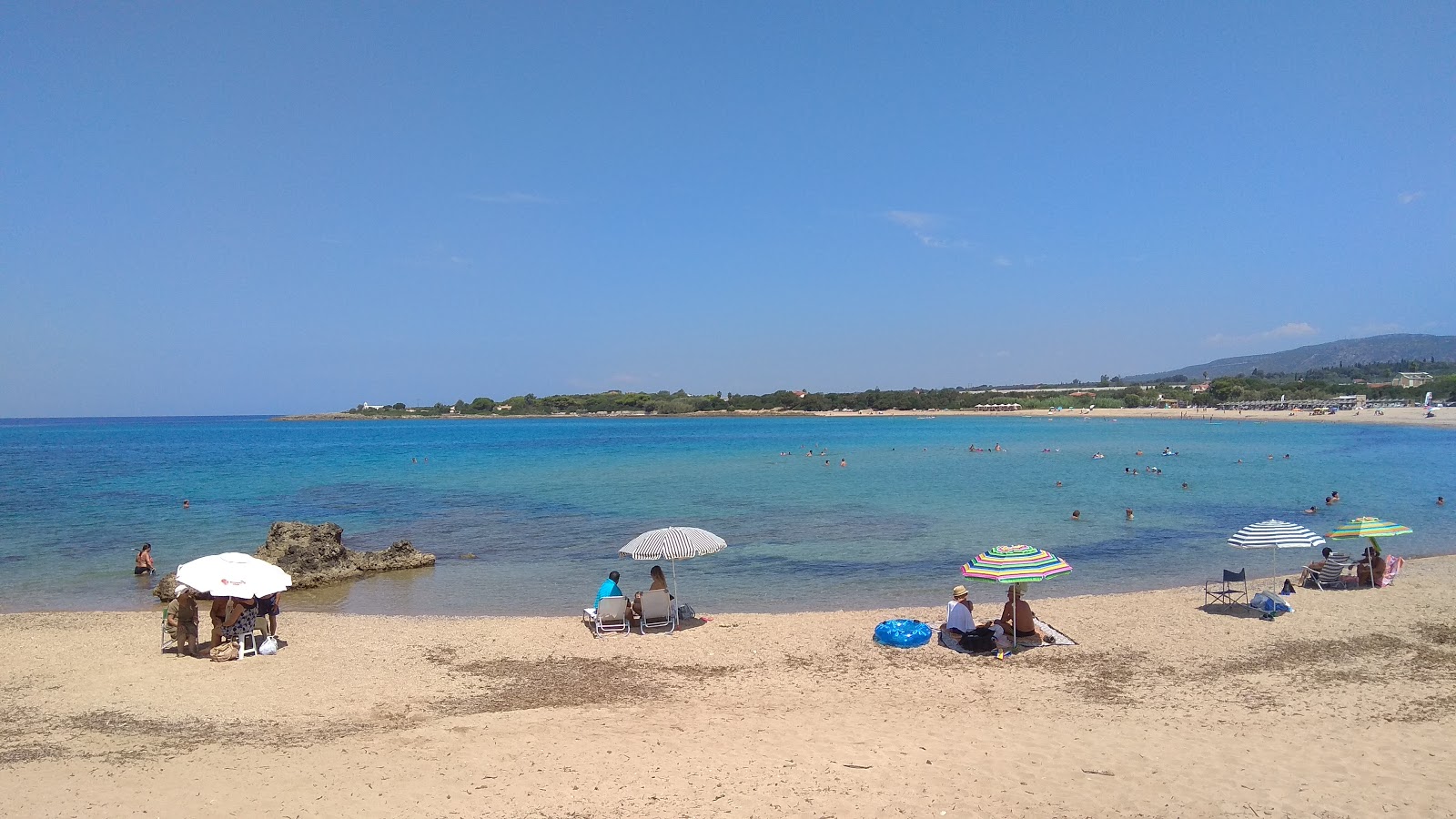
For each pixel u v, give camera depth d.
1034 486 45.97
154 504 40.25
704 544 16.45
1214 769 8.94
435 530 32.25
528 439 121.00
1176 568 23.70
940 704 11.80
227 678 13.48
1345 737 9.91
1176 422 142.38
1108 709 11.43
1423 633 15.07
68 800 8.15
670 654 14.93
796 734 10.31
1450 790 8.24
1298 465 56.94
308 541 24.02
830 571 23.73
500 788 8.51
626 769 9.07
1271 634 15.34
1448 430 100.88
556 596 21.25
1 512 37.09
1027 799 8.20
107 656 14.84
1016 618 14.71
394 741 10.12
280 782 8.68
